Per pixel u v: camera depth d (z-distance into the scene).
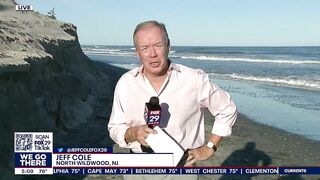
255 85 24.20
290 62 47.72
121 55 78.94
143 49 2.66
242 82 26.06
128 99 2.83
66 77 11.73
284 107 16.17
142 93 2.78
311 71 34.22
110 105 13.48
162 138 2.74
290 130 11.87
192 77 2.74
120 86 2.87
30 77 8.49
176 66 2.77
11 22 11.52
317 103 17.12
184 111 2.77
